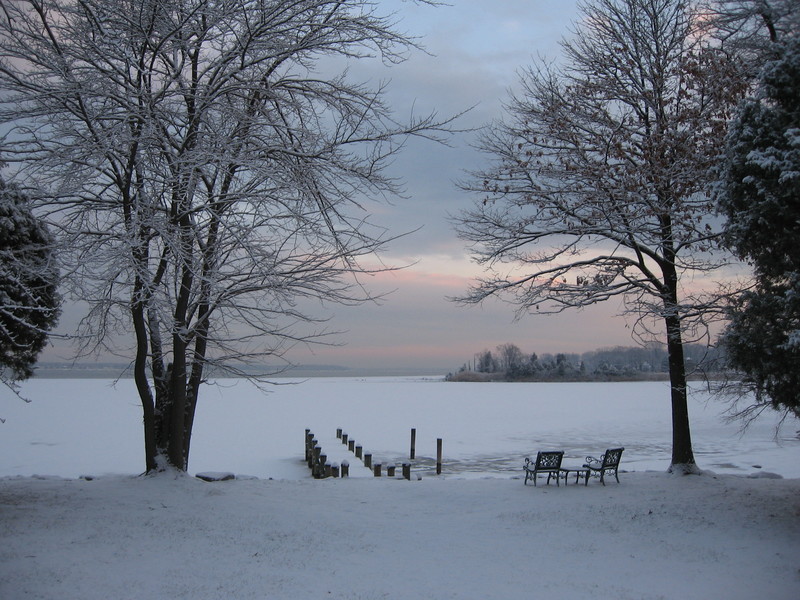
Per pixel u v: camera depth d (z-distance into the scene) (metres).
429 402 54.97
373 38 13.14
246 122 13.05
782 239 9.79
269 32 12.92
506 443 27.78
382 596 7.26
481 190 16.77
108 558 8.49
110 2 11.91
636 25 16.08
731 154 10.30
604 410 45.69
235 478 15.72
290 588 7.49
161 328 14.27
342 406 49.91
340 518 11.34
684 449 15.34
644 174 15.03
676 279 15.59
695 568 8.48
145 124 11.98
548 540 9.96
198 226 12.49
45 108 12.19
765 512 11.35
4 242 10.90
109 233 12.18
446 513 11.88
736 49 13.47
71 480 14.12
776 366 10.22
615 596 7.35
